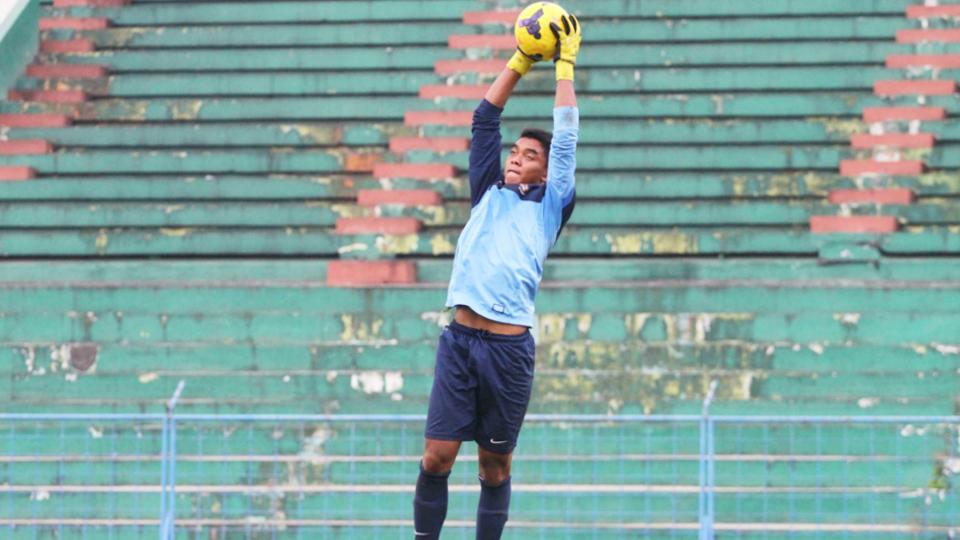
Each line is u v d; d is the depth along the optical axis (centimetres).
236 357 4659
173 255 5366
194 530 4147
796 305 4756
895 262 5016
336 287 4859
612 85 6025
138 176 5734
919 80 5909
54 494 4244
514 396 2548
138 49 6488
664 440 4284
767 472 4188
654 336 4672
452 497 4156
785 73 5969
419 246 5259
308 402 4456
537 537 4112
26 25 6384
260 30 6438
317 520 4147
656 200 5478
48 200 5631
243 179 5616
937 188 5497
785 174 5544
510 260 2528
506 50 6275
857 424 4031
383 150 5809
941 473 4162
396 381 4553
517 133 5784
